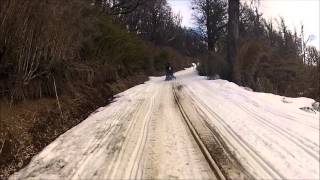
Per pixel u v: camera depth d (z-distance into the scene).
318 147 8.10
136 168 7.64
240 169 7.25
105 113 13.58
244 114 11.74
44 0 11.57
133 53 27.81
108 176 7.32
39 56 11.82
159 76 40.62
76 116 13.16
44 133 10.71
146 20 60.81
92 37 18.70
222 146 8.72
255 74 21.75
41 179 7.46
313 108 12.65
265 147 8.38
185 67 62.12
